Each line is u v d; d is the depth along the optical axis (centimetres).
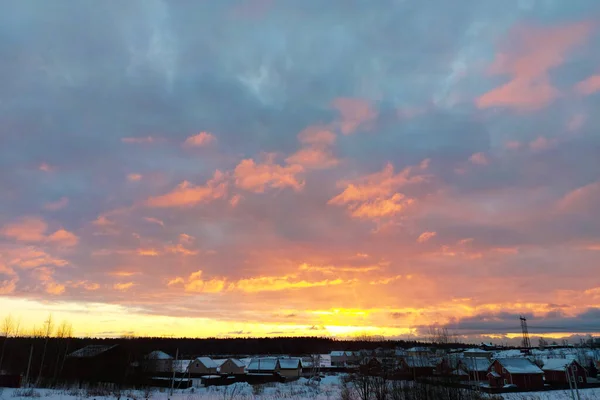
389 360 5225
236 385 6688
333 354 11200
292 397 4894
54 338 7481
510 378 6116
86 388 5403
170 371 7612
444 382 3459
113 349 6919
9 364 7219
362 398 4191
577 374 6444
